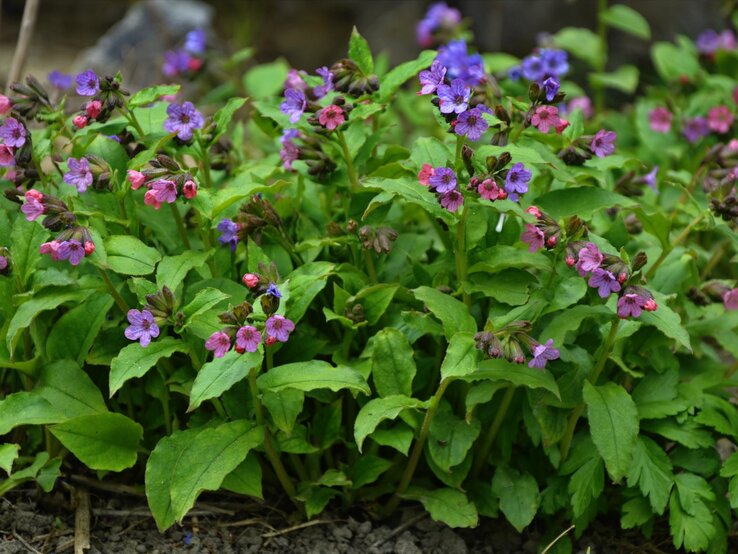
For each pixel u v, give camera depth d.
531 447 1.27
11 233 1.24
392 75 1.27
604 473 1.25
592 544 1.26
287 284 1.20
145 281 1.21
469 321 1.20
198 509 1.25
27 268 1.23
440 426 1.23
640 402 1.25
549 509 1.24
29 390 1.24
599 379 1.23
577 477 1.23
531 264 1.21
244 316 1.17
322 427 1.25
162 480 1.20
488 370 1.20
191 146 1.27
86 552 1.22
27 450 1.26
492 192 1.17
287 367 1.20
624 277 1.16
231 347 1.17
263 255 1.22
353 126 1.28
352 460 1.26
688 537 1.22
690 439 1.24
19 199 1.23
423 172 1.18
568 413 1.24
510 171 1.18
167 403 1.24
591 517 1.24
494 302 1.24
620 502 1.27
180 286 1.23
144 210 1.27
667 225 1.26
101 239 1.20
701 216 1.26
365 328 1.26
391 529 1.26
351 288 1.25
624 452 1.20
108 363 1.23
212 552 1.23
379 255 1.27
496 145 1.22
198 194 1.21
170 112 1.24
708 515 1.22
